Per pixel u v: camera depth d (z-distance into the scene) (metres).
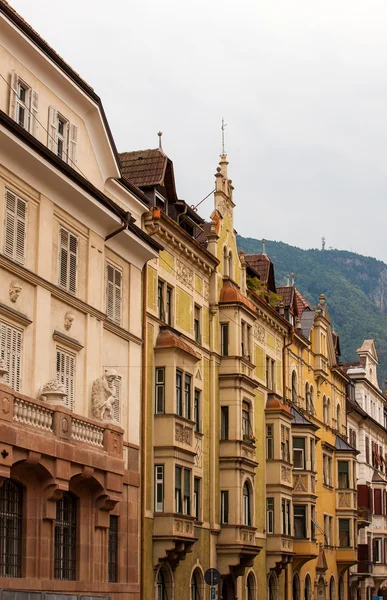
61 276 31.72
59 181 30.86
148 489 37.66
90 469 30.39
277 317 54.62
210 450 44.06
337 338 75.12
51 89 32.19
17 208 29.28
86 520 31.39
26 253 29.69
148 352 38.44
